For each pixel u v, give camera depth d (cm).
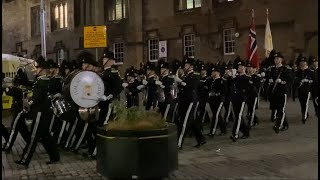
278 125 1184
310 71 1356
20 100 999
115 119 709
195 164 832
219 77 1170
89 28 1906
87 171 805
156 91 1140
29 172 811
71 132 998
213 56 2980
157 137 672
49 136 884
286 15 2667
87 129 936
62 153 998
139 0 3375
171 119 1080
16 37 4322
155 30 3294
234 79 1106
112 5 3575
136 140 664
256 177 714
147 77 1238
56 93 1018
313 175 715
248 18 2788
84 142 1070
